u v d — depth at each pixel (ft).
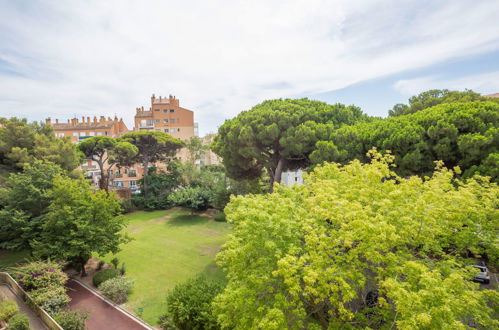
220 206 90.79
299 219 22.52
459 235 21.38
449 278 15.34
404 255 19.67
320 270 16.74
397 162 38.88
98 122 159.84
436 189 21.25
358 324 20.83
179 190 95.35
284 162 57.57
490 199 22.34
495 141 32.58
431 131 36.17
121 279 43.39
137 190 139.23
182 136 156.46
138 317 36.11
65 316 33.22
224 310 23.90
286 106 57.21
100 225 48.01
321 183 26.03
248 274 20.74
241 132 53.83
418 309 14.08
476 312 16.93
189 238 69.51
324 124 51.52
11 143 64.44
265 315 18.07
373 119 63.16
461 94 78.23
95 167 140.36
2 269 49.24
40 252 43.83
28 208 51.70
